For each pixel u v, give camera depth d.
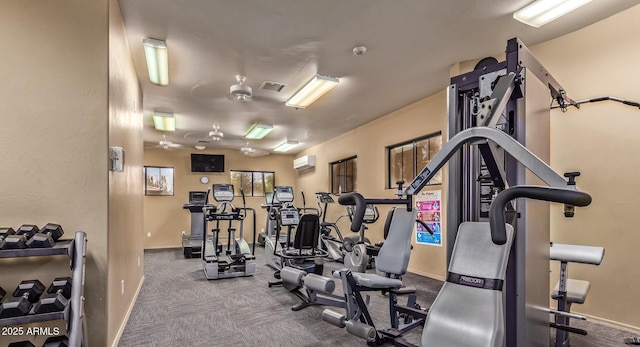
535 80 2.06
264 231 9.53
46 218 2.12
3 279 2.02
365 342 2.83
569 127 3.37
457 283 1.59
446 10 2.86
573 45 3.33
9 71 2.10
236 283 4.93
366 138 6.83
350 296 2.72
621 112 3.04
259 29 3.15
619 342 2.70
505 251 1.52
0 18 2.11
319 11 2.87
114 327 2.61
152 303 3.93
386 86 4.69
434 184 5.08
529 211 1.92
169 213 9.41
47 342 1.89
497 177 1.67
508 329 1.84
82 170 2.20
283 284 4.32
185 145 9.43
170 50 3.56
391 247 3.13
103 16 2.28
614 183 3.07
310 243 4.97
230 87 4.60
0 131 2.07
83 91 2.22
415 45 3.50
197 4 2.74
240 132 7.71
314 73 4.22
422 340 1.55
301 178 10.41
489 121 1.39
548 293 2.21
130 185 3.51
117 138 2.68
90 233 2.20
